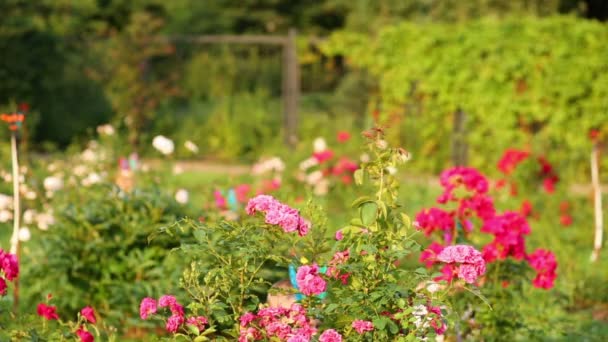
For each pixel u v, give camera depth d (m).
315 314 4.80
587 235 11.44
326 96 20.45
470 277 4.91
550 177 12.17
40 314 5.88
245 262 5.03
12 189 12.25
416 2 26.62
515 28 16.64
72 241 7.82
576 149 16.53
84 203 8.59
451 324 4.92
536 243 10.67
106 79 18.78
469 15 24.72
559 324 7.89
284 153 15.00
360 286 4.87
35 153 18.70
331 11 35.06
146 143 19.45
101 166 11.66
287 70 19.33
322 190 12.73
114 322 7.66
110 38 18.61
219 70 22.55
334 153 13.88
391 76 17.86
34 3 24.61
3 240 10.50
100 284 7.76
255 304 5.01
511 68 16.55
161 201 7.94
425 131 17.75
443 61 17.17
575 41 16.36
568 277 9.47
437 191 15.34
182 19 33.94
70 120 19.95
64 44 19.78
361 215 4.94
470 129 17.17
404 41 17.67
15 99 19.19
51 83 19.56
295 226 4.86
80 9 29.19
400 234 5.04
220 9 34.28
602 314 8.87
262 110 20.33
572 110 16.41
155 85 17.34
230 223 5.09
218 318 4.97
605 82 16.36
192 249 5.25
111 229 7.86
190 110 21.23
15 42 19.12
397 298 4.80
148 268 7.77
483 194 7.09
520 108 16.55
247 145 19.94
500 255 6.67
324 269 5.18
